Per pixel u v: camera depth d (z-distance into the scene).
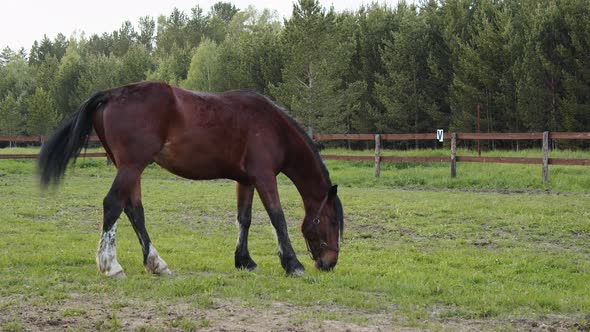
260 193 6.86
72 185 18.62
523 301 5.74
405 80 33.38
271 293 5.93
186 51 66.81
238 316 5.07
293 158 7.13
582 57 27.97
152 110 6.48
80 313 5.08
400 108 33.16
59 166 6.59
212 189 17.44
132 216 6.68
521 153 23.92
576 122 27.92
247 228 7.24
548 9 29.66
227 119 6.73
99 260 6.44
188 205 13.88
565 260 7.91
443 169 20.12
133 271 6.91
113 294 5.80
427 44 34.53
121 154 6.45
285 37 35.28
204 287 5.99
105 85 54.34
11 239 9.12
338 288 6.21
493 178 17.80
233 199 14.91
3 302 5.42
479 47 31.16
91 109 6.63
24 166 25.17
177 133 6.56
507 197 14.55
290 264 6.86
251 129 6.83
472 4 36.59
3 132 51.72
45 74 66.62
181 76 60.97
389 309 5.49
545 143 16.69
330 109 30.50
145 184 19.22
